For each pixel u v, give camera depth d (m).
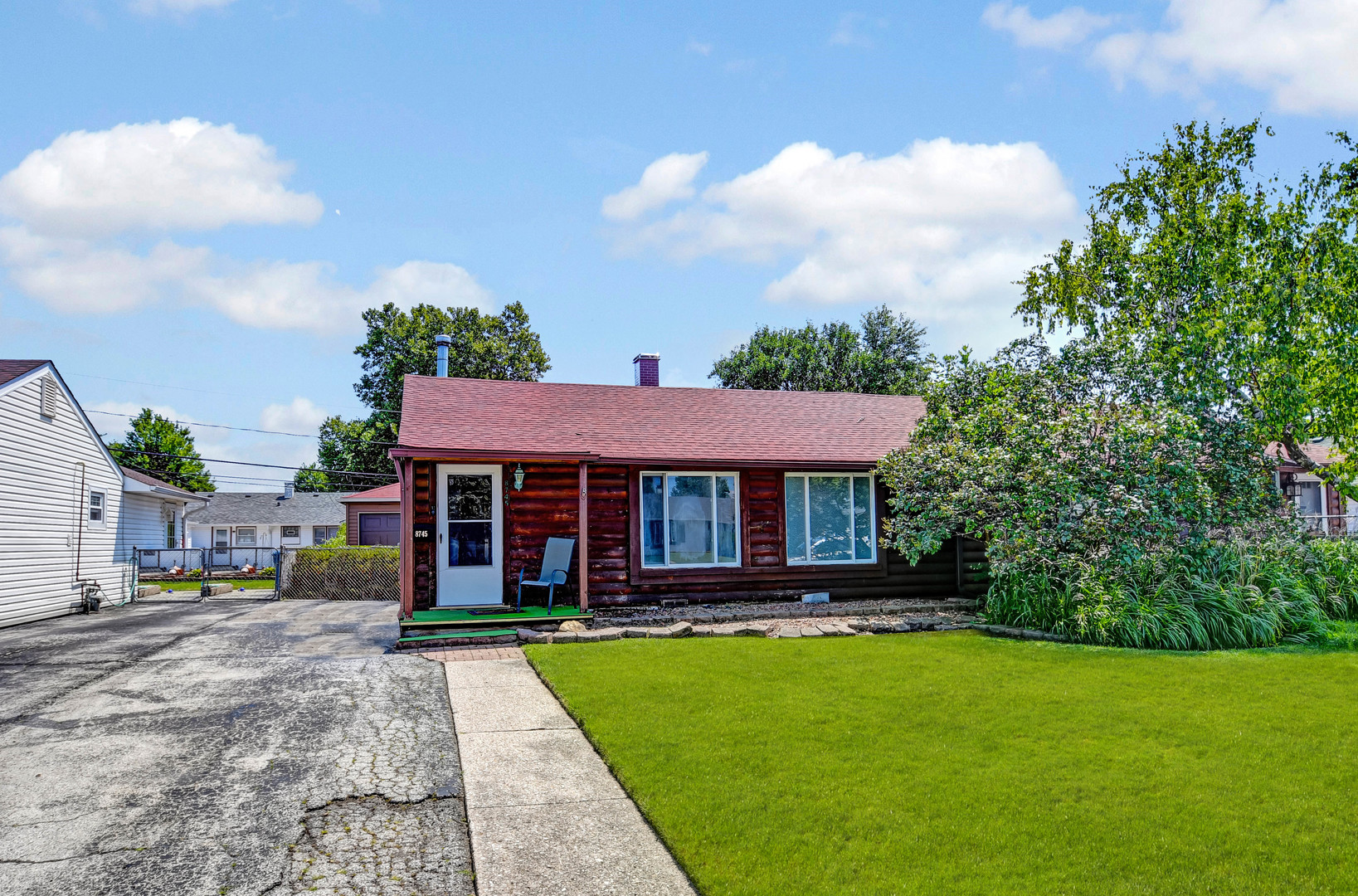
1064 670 8.64
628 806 5.14
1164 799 5.00
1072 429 11.74
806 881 4.02
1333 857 4.21
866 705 7.21
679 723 6.69
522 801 5.22
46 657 10.50
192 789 5.46
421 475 12.95
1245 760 5.68
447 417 14.27
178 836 4.70
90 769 5.85
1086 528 11.24
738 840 4.48
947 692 7.67
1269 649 9.97
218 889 4.07
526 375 45.31
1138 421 11.49
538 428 14.29
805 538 14.55
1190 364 14.12
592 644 10.74
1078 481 11.44
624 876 4.21
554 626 11.79
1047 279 19.45
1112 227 18.28
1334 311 14.79
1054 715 6.84
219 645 11.39
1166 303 17.23
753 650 9.98
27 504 15.41
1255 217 15.95
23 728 6.95
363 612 16.38
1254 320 14.75
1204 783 5.25
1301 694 7.57
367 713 7.34
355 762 5.99
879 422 17.03
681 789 5.23
